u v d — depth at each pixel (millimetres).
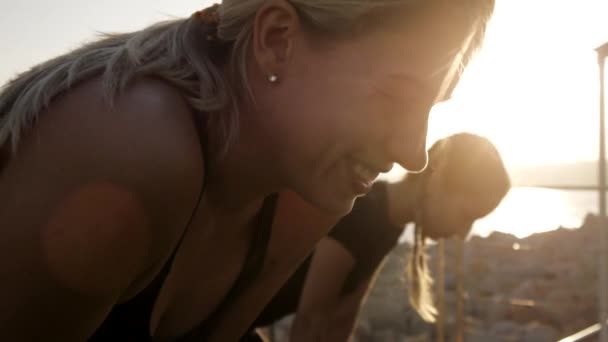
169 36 812
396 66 762
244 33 809
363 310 6070
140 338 901
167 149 671
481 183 2129
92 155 639
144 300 876
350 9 750
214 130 812
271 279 1257
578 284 7051
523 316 6316
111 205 629
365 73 763
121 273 654
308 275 2053
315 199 826
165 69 760
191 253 986
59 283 624
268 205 1053
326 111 775
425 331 5785
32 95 691
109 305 675
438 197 2154
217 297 1120
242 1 806
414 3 753
